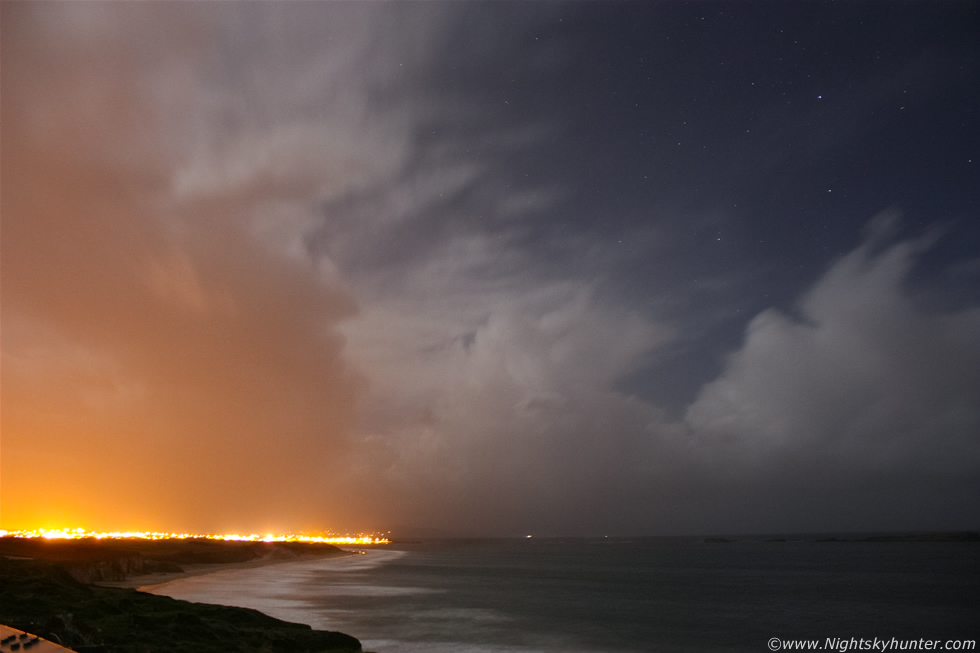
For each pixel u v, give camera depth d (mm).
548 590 78938
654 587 85812
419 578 97062
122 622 28812
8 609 27703
